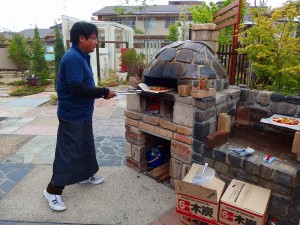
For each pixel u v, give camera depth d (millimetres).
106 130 5031
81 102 2414
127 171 3279
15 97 8859
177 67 2625
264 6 4250
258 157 2275
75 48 2293
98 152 3916
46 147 4117
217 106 2609
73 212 2475
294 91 3352
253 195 2047
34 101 8016
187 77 2523
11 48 14406
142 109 3049
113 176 3152
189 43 2795
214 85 2744
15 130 5051
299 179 1890
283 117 2703
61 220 2359
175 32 13477
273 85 3473
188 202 2129
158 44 11297
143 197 2723
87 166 2680
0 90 10312
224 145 2529
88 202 2637
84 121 2504
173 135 2688
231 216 1982
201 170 2354
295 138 2150
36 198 2689
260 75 3561
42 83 11516
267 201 1977
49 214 2439
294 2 3123
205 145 2467
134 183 2992
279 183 2023
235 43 3896
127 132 3234
